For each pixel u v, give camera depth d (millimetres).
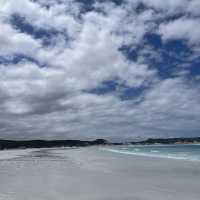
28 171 19766
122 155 49250
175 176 16781
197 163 26938
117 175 17453
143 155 48219
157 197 10430
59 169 21641
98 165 25922
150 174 17984
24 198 10094
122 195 10742
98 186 12891
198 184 13469
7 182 14117
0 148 129375
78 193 11055
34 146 174125
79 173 18562
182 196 10555
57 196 10516
